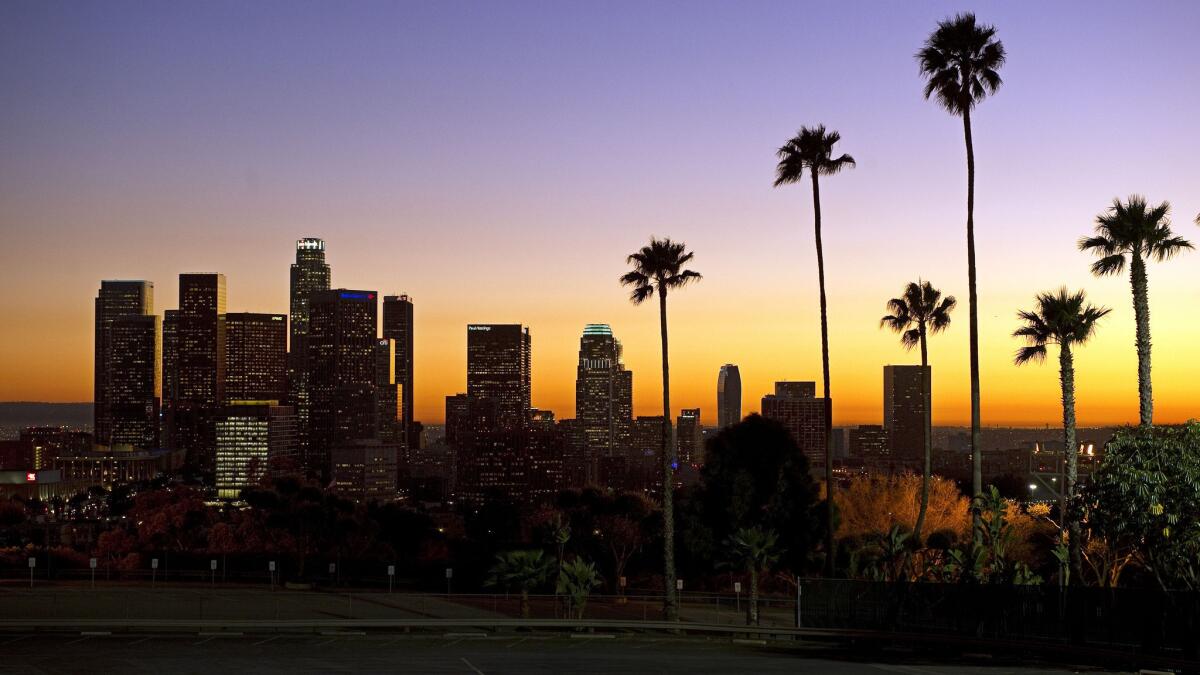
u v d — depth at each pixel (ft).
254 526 410.72
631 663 149.28
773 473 239.09
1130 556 179.22
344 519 364.38
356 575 312.29
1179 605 140.15
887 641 171.22
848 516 275.80
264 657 154.20
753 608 202.39
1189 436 146.00
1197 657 137.49
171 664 146.72
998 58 187.21
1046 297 182.19
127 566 340.59
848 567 228.02
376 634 185.88
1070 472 179.73
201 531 470.39
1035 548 251.60
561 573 208.33
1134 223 169.48
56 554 371.97
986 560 191.93
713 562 241.96
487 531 396.37
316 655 156.97
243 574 306.96
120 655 155.53
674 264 220.64
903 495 277.03
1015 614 159.94
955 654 161.38
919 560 216.54
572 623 190.80
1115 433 152.76
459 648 166.61
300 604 222.89
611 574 295.48
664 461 213.05
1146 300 170.30
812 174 209.67
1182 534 142.51
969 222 189.98
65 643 169.58
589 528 298.15
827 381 205.67
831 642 177.37
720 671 140.97
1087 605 151.02
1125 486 144.05
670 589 207.21
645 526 291.58
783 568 241.35
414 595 237.04
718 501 240.32
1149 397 167.02
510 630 192.54
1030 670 139.85
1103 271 175.22
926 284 243.40
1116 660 142.61
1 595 231.09
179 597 233.76
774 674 138.10
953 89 188.85
